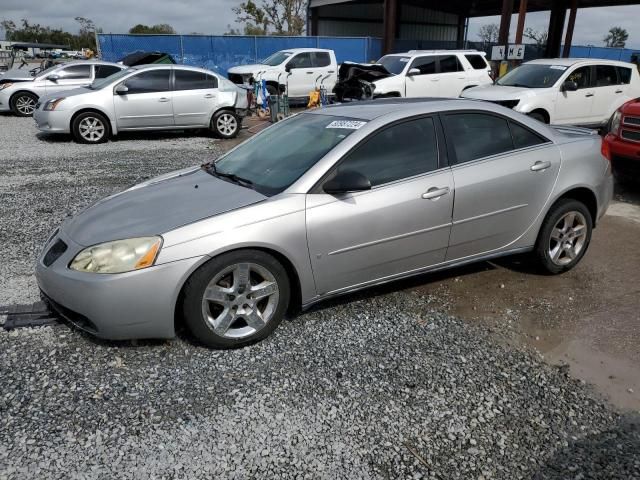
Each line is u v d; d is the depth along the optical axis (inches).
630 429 104.1
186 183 151.9
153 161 373.1
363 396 113.1
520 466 94.2
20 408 107.7
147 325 121.9
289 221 128.5
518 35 726.5
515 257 189.6
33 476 90.7
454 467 93.9
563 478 91.4
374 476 91.6
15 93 620.1
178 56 881.5
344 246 136.3
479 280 173.5
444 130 151.9
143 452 96.7
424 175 145.9
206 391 114.3
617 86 431.8
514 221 162.4
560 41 1162.6
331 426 103.9
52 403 109.5
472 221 154.0
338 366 123.9
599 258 195.0
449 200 147.9
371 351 130.4
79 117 441.4
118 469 92.7
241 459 95.2
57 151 412.5
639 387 118.0
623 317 149.9
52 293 125.6
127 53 863.1
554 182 165.9
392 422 105.1
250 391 114.3
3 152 405.7
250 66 725.3
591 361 128.2
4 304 152.2
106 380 117.6
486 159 155.8
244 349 131.0
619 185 302.7
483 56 601.3
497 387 116.9
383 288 166.6
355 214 135.6
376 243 140.5
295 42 938.1
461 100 162.7
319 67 706.2
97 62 646.5
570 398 113.5
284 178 139.4
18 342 131.9
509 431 103.1
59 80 631.2
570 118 414.6
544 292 165.5
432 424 104.7
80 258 122.0
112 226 128.0
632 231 226.2
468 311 152.5
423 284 169.9
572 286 170.1
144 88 457.7
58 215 241.1
